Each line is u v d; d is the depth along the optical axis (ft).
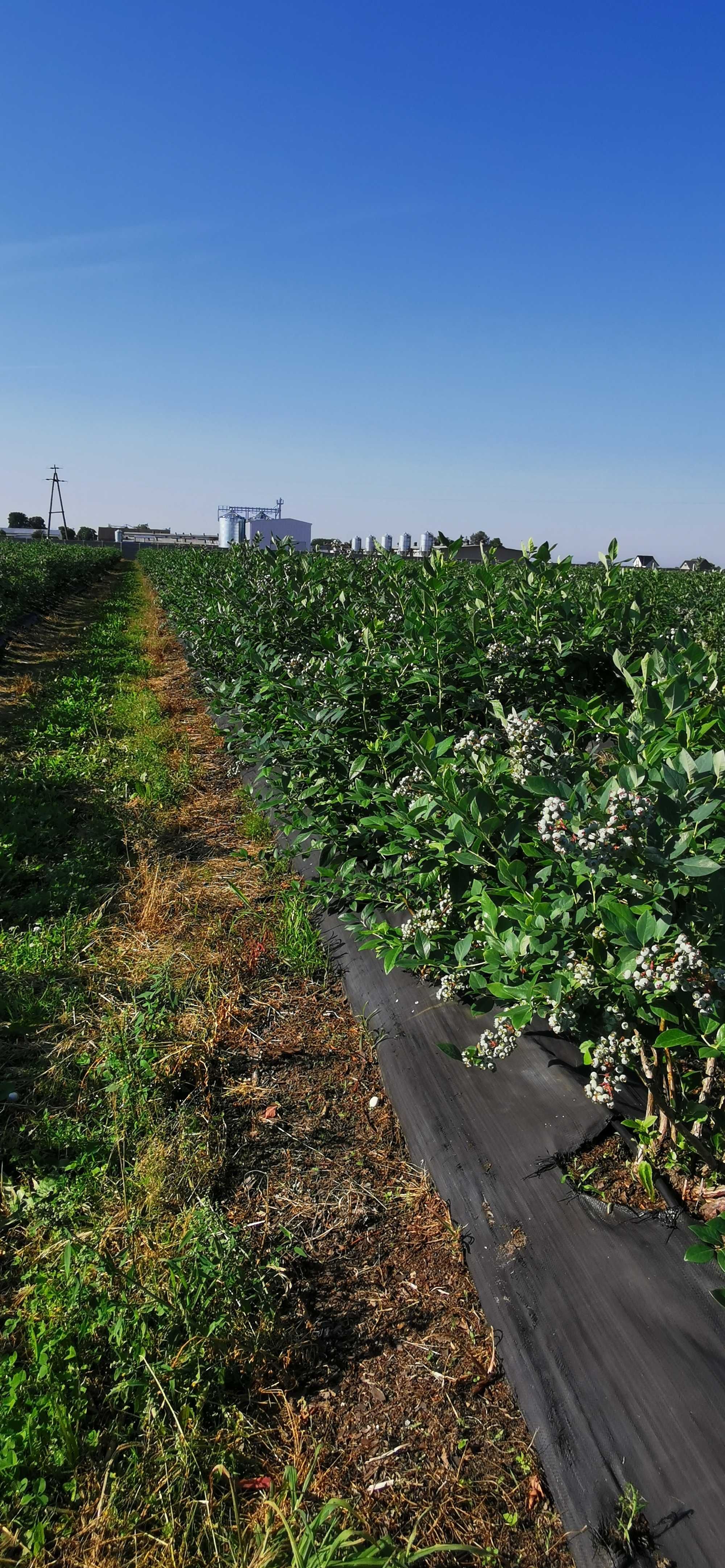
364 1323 7.46
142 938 13.98
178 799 21.22
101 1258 7.38
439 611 13.30
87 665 41.70
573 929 6.90
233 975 12.72
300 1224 8.48
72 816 19.66
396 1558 5.45
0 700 33.19
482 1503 6.00
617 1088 6.91
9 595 53.36
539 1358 6.49
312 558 23.36
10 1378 6.56
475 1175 8.09
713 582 32.99
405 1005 10.68
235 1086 10.49
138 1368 6.65
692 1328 6.02
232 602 23.32
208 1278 7.38
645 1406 5.76
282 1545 5.60
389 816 10.34
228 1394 6.81
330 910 13.58
